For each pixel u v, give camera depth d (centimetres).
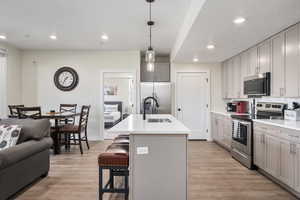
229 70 538
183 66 596
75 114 464
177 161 209
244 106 491
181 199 209
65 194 259
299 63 283
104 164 221
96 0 288
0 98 516
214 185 284
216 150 478
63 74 585
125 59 586
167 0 286
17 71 569
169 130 204
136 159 209
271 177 304
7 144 268
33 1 292
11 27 399
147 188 209
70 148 493
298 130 238
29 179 275
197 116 601
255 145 337
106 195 259
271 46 348
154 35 446
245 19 265
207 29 303
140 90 574
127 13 331
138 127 223
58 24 384
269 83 358
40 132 301
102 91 586
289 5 224
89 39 477
